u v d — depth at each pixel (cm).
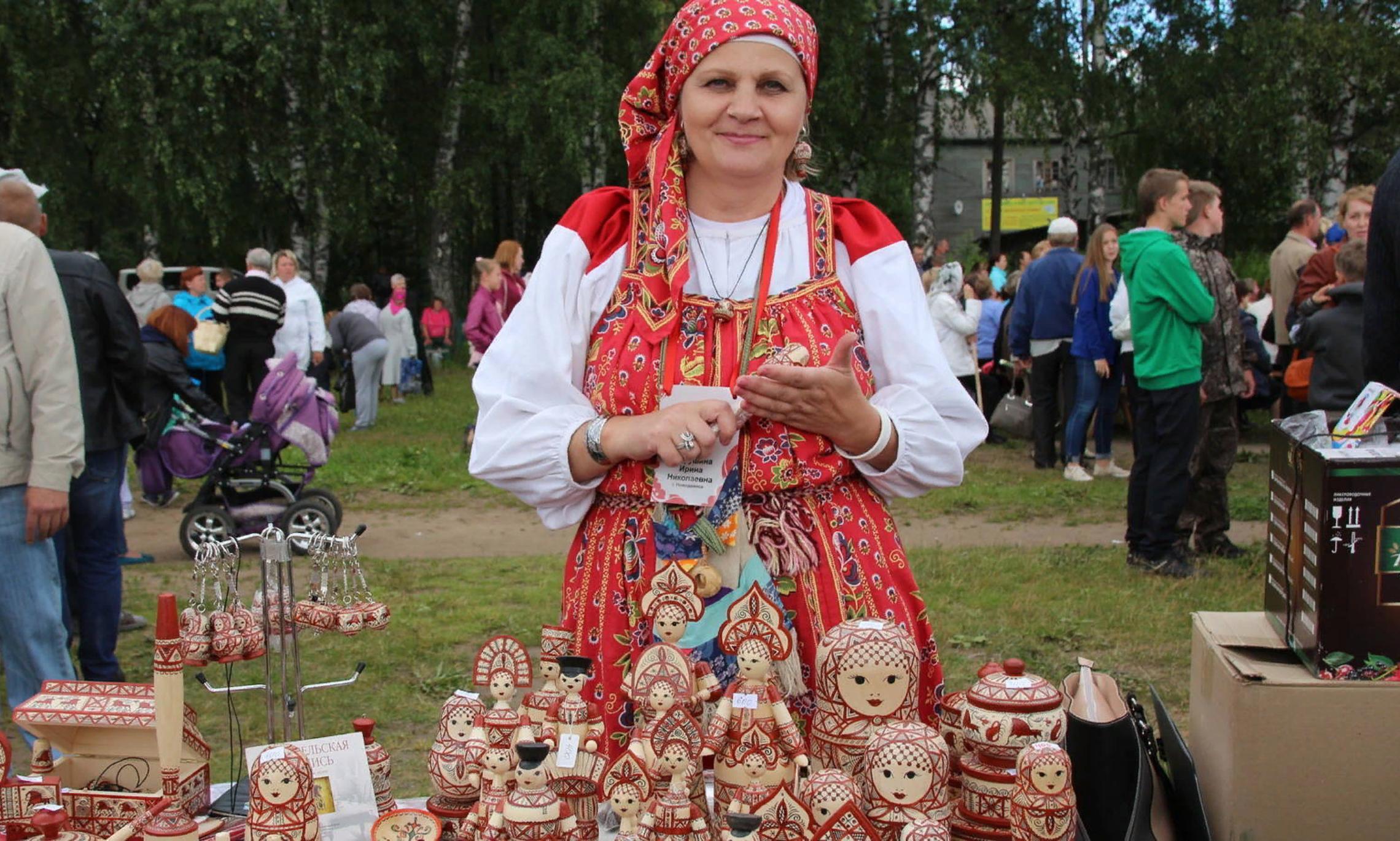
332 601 254
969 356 1065
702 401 192
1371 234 251
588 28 1986
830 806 176
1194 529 648
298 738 252
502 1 2097
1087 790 206
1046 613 551
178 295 1227
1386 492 196
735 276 204
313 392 702
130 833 193
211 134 1917
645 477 201
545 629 214
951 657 499
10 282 331
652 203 205
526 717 192
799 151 212
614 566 205
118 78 1845
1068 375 910
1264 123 1923
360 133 1955
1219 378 614
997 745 195
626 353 202
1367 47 1842
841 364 188
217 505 698
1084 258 923
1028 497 849
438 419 1363
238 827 212
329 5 1914
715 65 193
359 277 2788
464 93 2095
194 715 225
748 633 190
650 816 180
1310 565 205
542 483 204
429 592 627
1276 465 228
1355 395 504
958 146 3794
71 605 508
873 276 207
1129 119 2122
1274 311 815
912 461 200
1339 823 203
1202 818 211
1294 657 215
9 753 206
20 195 418
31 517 337
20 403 336
